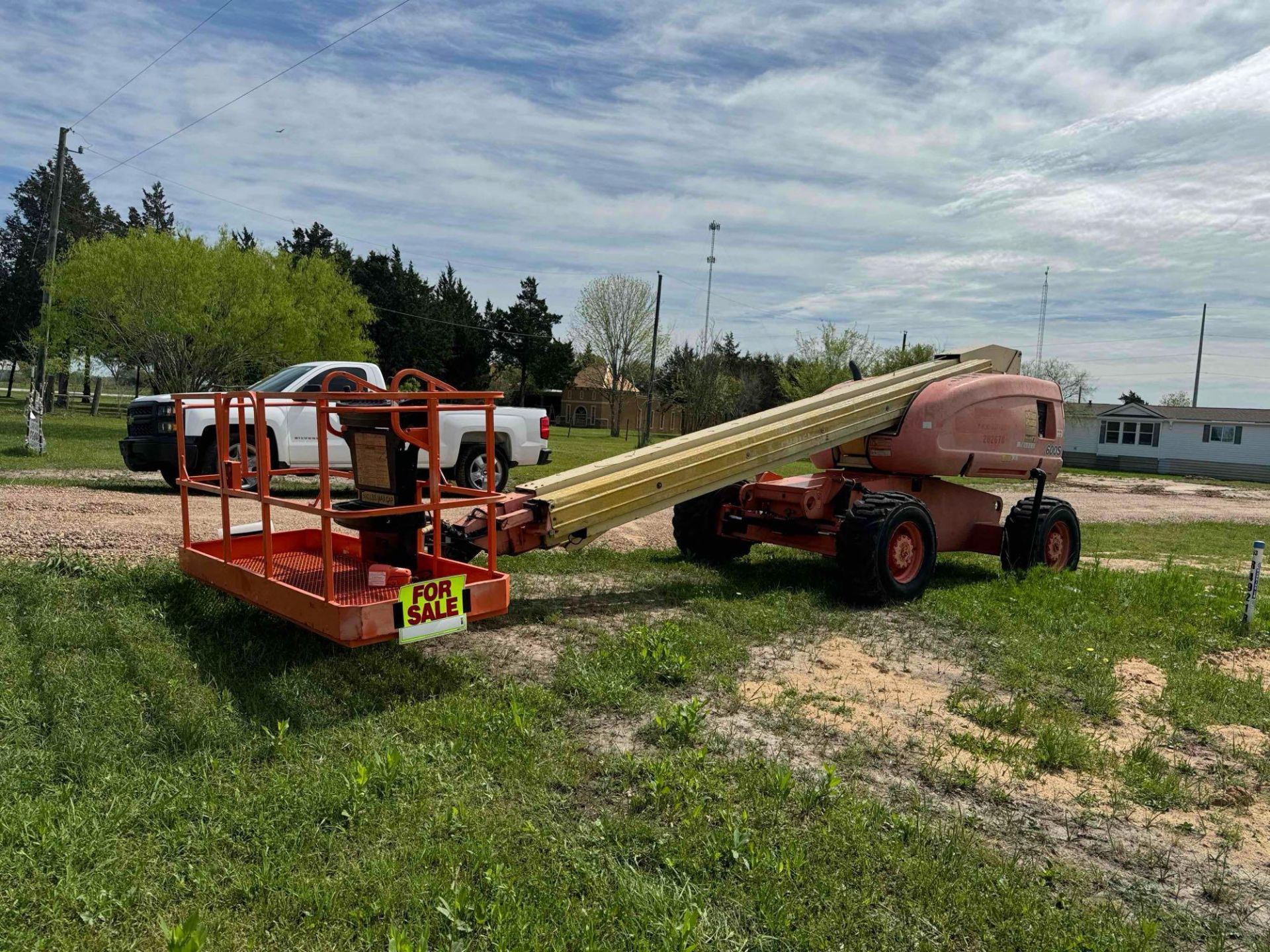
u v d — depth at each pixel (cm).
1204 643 724
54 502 988
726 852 332
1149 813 409
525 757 408
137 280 2406
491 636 619
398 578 527
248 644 536
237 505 1094
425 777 380
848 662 611
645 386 6069
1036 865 351
